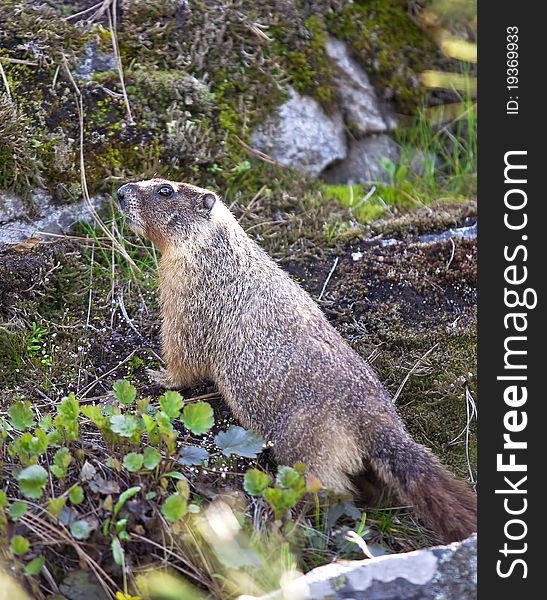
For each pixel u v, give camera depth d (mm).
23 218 9156
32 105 9461
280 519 6281
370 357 8594
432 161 11477
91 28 10078
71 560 6059
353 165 11500
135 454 6258
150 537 6188
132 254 9398
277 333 7652
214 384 8383
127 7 10414
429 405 8320
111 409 6953
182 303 8117
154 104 10023
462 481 7383
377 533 6977
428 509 6766
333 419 7172
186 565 6188
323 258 9617
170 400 6707
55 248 9125
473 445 8055
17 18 9797
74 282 8992
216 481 7047
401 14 12211
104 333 8703
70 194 9391
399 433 7133
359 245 9766
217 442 7090
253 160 10516
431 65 12141
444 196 11086
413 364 8594
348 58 11703
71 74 9742
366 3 12031
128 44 10281
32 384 8086
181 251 8227
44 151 9297
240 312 7867
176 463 6883
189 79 10273
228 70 10711
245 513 6695
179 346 8102
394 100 11969
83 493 6281
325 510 6832
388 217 10344
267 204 10188
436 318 9031
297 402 7359
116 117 9773
